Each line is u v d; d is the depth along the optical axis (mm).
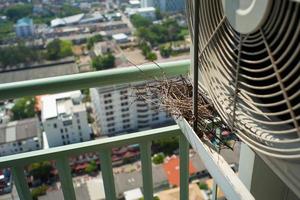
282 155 699
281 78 675
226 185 820
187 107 1028
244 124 810
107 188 1286
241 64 777
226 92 859
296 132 681
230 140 958
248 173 1113
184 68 1139
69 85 1073
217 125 982
